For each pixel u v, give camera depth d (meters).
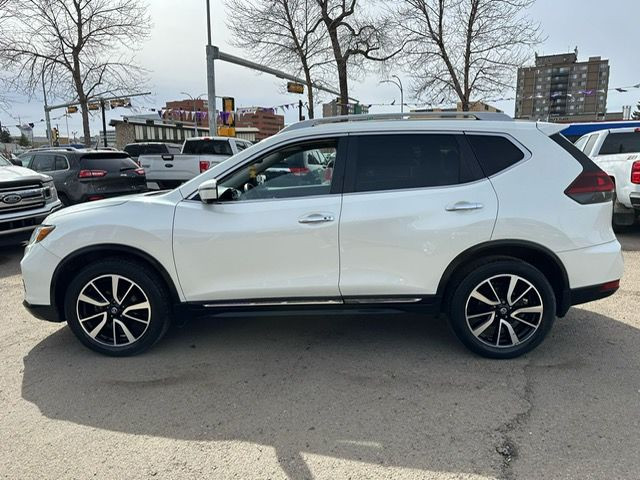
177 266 3.78
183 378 3.61
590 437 2.78
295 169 3.80
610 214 3.70
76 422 3.07
